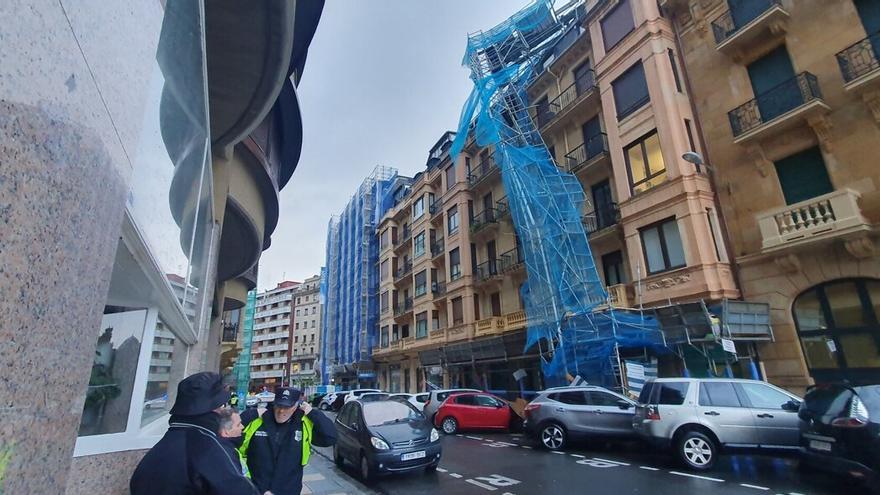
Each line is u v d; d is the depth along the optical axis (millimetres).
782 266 11430
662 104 14188
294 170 13398
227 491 1838
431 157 33656
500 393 20203
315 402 32625
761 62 12750
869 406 5797
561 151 19734
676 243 13484
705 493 6480
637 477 7594
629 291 14625
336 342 48625
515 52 22125
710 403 8109
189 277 4027
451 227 26781
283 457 3537
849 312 10336
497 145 19328
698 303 11367
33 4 942
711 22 14086
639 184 14945
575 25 20266
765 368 11461
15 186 889
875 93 10172
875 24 10578
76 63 1121
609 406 10297
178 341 4805
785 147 11805
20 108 898
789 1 12156
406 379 31234
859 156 10414
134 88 1538
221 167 7445
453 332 24812
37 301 968
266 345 93375
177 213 3084
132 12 1513
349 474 9211
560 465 8914
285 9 5113
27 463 916
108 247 1341
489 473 8539
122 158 1437
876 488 5473
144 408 2887
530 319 16641
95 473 2264
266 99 6496
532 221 16906
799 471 7473
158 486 1781
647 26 15109
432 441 8633
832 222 10234
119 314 2734
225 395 2125
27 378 927
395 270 35719
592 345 13977
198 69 3424
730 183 12961
